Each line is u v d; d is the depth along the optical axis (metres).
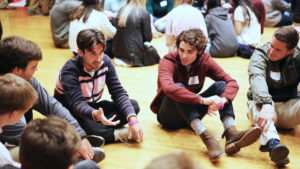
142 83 3.56
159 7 5.37
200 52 2.39
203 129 2.28
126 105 2.37
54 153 1.08
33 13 6.49
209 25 4.40
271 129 2.24
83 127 2.39
